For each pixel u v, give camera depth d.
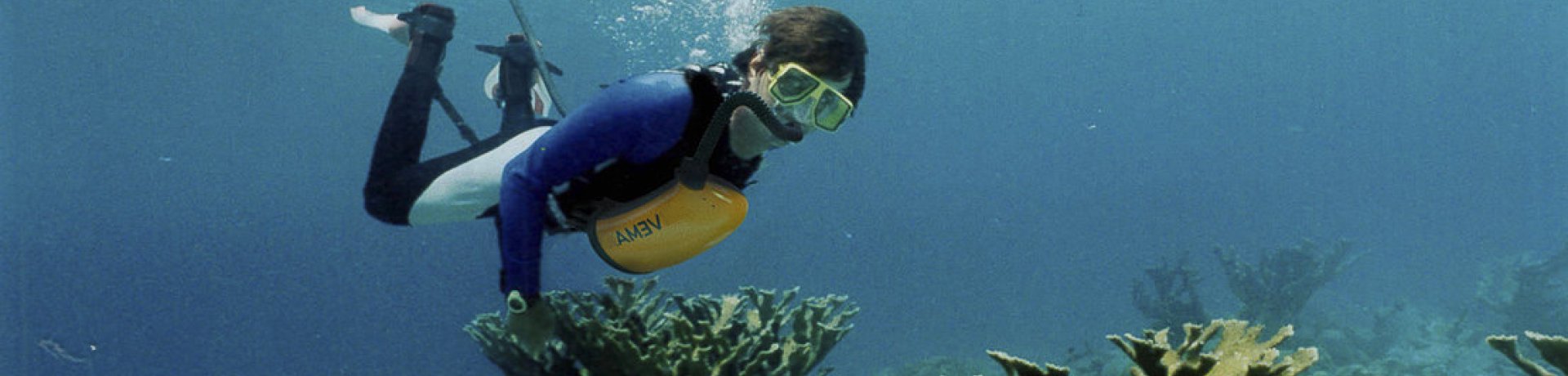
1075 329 29.42
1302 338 13.43
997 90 91.00
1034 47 87.12
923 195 66.50
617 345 2.73
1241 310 12.61
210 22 55.69
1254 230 54.72
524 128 2.20
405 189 1.98
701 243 1.60
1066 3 81.12
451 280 38.09
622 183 1.57
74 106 54.66
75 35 53.09
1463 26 87.19
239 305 36.94
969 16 82.38
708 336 2.82
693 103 1.48
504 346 3.17
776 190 54.78
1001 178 78.94
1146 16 84.19
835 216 45.53
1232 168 83.44
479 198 1.93
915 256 42.09
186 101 57.41
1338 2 82.56
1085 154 83.75
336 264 41.16
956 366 15.89
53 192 50.84
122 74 55.19
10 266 38.50
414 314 35.34
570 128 1.50
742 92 1.45
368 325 34.78
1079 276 41.44
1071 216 59.28
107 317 35.12
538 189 1.56
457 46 56.69
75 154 54.00
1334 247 13.93
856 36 1.56
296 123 59.50
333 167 57.53
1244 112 96.25
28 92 54.09
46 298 35.91
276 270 41.22
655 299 3.46
